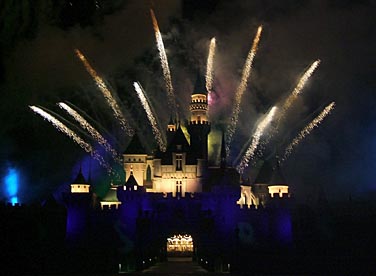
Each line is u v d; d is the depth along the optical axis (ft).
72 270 277.03
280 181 333.21
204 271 244.63
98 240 298.15
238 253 282.56
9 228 301.43
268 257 287.48
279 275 256.93
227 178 307.78
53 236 305.32
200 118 372.38
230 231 293.84
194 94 377.30
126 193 302.66
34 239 300.81
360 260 282.97
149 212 297.12
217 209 300.61
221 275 225.35
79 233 299.38
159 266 262.88
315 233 296.51
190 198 303.07
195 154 341.41
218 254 276.21
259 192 348.59
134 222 298.35
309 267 284.20
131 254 278.05
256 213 302.86
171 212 299.17
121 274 234.79
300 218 302.25
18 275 268.00
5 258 292.40
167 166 334.65
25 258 290.56
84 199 303.27
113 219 300.40
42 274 270.67
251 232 298.76
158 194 305.12
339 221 295.07
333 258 285.64
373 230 288.51
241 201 339.16
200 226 293.02
